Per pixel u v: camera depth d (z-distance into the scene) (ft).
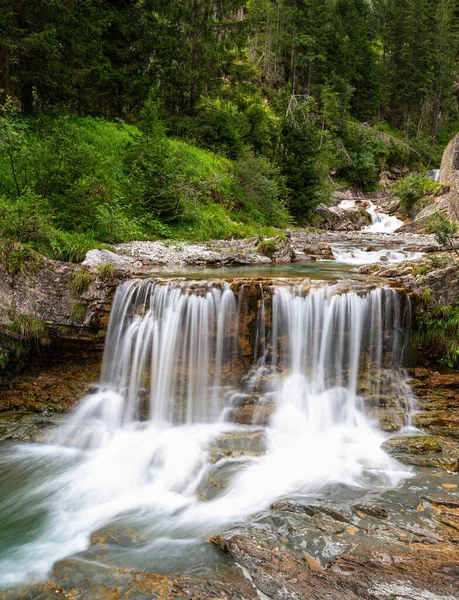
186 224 48.93
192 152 65.36
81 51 54.54
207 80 79.30
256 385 24.21
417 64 162.30
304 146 76.54
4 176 38.65
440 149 157.28
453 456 19.06
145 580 12.73
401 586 11.53
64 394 24.34
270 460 19.92
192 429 22.94
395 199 94.12
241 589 12.01
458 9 189.57
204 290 25.12
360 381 24.85
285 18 146.82
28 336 25.49
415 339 26.17
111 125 63.46
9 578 13.30
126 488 18.70
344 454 20.08
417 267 28.78
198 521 16.14
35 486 18.80
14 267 25.29
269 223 64.18
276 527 14.65
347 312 25.02
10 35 45.11
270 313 25.20
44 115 52.37
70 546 14.96
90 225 38.93
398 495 16.38
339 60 141.28
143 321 25.81
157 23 73.87
